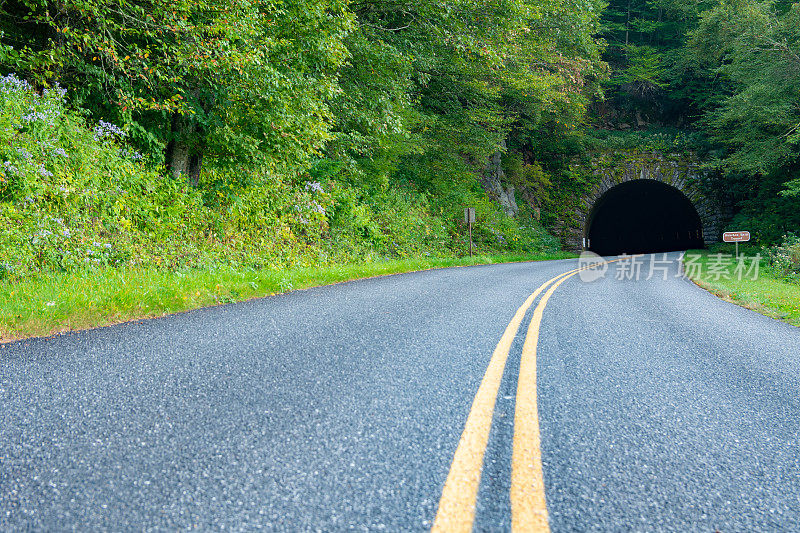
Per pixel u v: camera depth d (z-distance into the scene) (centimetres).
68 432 213
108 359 336
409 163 2312
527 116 3306
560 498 174
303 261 1163
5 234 609
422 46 1716
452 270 1397
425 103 2236
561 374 340
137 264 771
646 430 245
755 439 239
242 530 145
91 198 788
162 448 200
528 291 860
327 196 1405
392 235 1777
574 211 3772
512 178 3625
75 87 864
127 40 844
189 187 1010
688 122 4034
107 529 144
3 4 760
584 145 3856
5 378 288
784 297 976
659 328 565
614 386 319
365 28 1517
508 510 164
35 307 456
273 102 970
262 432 219
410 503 165
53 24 722
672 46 4206
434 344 412
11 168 649
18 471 176
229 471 182
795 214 2834
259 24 903
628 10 4275
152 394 267
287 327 465
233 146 1009
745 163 2745
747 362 414
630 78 3978
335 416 242
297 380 300
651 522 162
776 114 2498
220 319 499
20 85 732
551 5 2073
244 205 1108
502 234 2684
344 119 1453
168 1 759
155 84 870
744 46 2523
